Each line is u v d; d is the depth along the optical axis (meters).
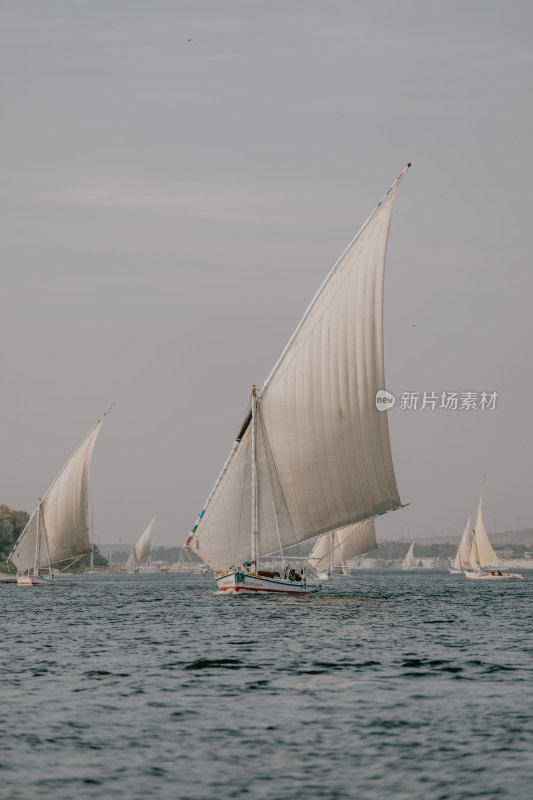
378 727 108.25
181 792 86.50
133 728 108.44
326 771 92.00
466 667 150.38
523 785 87.44
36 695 127.31
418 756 96.56
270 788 87.44
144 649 174.75
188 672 146.25
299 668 149.75
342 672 145.50
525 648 175.25
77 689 131.62
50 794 85.94
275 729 107.69
